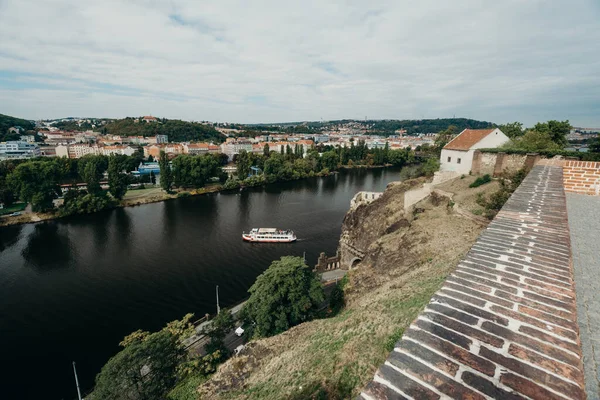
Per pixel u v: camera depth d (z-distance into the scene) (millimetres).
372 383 4691
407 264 38781
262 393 19938
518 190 15422
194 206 117812
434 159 84625
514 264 7547
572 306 5840
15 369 40562
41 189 102062
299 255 75750
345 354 19000
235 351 40375
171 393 31562
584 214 17062
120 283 61188
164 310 52875
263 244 81688
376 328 20688
